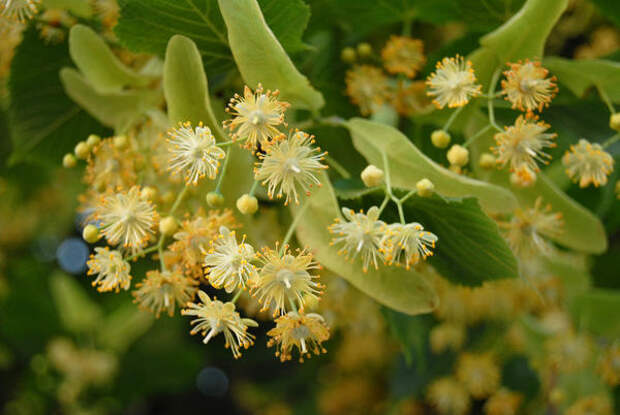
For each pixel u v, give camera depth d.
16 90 0.38
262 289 0.32
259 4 0.33
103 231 0.33
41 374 0.62
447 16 0.38
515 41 0.34
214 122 0.33
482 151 0.36
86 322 0.62
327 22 0.39
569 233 0.36
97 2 0.36
